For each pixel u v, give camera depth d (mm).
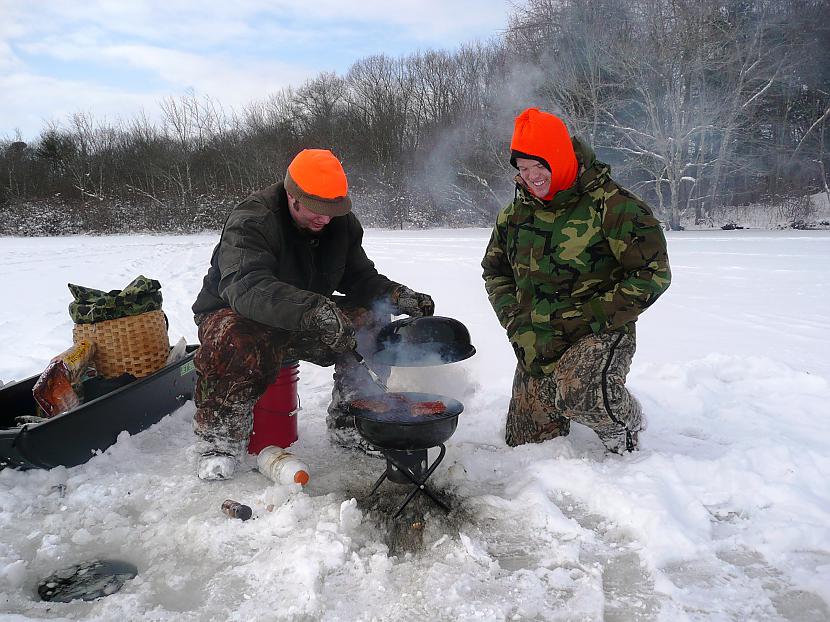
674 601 2197
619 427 3148
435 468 2998
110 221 36750
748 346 5594
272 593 2291
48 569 2531
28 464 3178
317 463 3447
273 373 3295
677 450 3342
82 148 42562
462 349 3275
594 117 29375
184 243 24234
